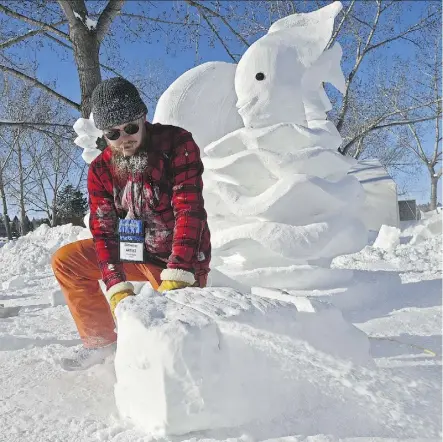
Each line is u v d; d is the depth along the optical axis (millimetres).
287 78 3908
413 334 2836
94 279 2537
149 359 1599
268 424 1650
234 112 4461
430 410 1664
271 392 1709
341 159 3801
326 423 1637
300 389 1751
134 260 2346
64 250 2500
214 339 1602
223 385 1620
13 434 1715
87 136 5441
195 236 2123
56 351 2775
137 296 1839
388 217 16078
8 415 1878
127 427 1705
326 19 3945
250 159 3695
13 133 23656
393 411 1652
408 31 15297
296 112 3947
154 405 1611
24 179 29938
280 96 3879
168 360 1555
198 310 1684
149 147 2250
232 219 3902
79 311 2492
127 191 2320
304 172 3678
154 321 1630
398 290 4121
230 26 10133
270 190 3602
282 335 1699
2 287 6789
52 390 2133
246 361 1662
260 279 3648
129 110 2125
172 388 1570
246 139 3803
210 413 1611
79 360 2430
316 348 1748
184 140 2244
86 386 2170
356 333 1937
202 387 1584
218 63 4445
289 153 3641
